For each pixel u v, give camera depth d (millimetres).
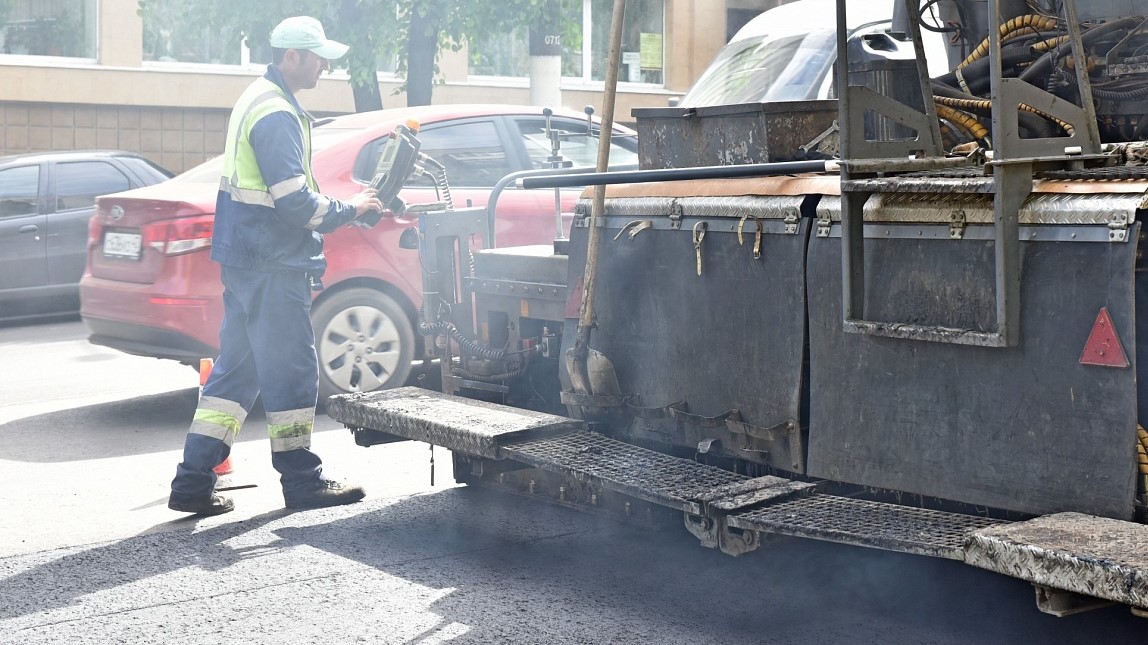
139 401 8531
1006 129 3469
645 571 4703
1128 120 4516
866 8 7898
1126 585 2814
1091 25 4586
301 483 5625
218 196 5508
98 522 5488
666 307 4570
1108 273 3285
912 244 3715
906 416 3775
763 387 4230
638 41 21656
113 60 19016
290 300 5488
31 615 4293
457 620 4188
